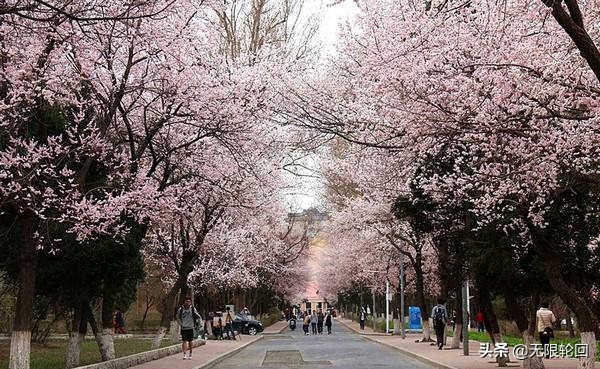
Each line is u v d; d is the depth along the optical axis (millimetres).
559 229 18094
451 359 24375
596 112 12430
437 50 13492
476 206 17531
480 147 15227
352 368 22734
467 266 21938
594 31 13555
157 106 21219
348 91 18906
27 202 14727
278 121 19953
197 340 34469
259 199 28594
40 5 13258
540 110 13273
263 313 85625
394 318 53406
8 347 31281
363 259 49094
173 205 19406
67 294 19281
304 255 75375
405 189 21922
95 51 16656
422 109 13680
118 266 18656
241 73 21453
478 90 12852
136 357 22047
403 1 15984
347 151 27734
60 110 16828
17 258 18406
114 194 18047
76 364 20000
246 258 44906
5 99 14727
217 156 22953
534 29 13367
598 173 14656
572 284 19469
